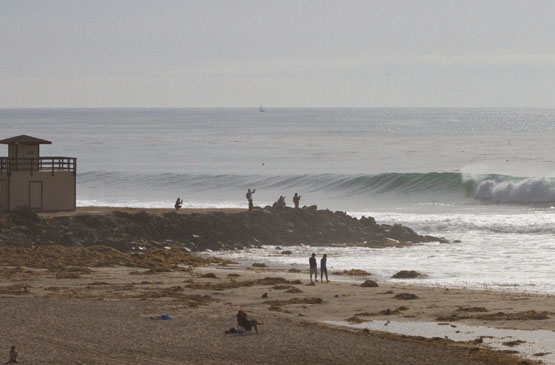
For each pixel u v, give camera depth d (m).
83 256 59.25
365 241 73.75
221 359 29.92
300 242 73.06
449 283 51.34
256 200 108.44
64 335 33.41
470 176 111.81
